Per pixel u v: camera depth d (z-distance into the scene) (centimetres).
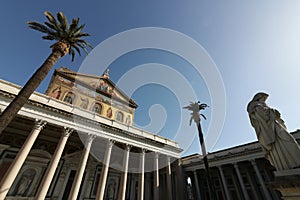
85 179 2723
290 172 358
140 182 2342
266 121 452
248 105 533
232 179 2866
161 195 3141
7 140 2147
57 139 2547
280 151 400
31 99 1747
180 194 2789
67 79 2992
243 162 2677
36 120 1727
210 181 1639
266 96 505
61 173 2495
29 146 1584
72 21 1603
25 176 2183
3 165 2030
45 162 2392
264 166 2580
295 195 336
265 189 2188
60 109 1909
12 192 2025
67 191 2458
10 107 1068
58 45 1520
